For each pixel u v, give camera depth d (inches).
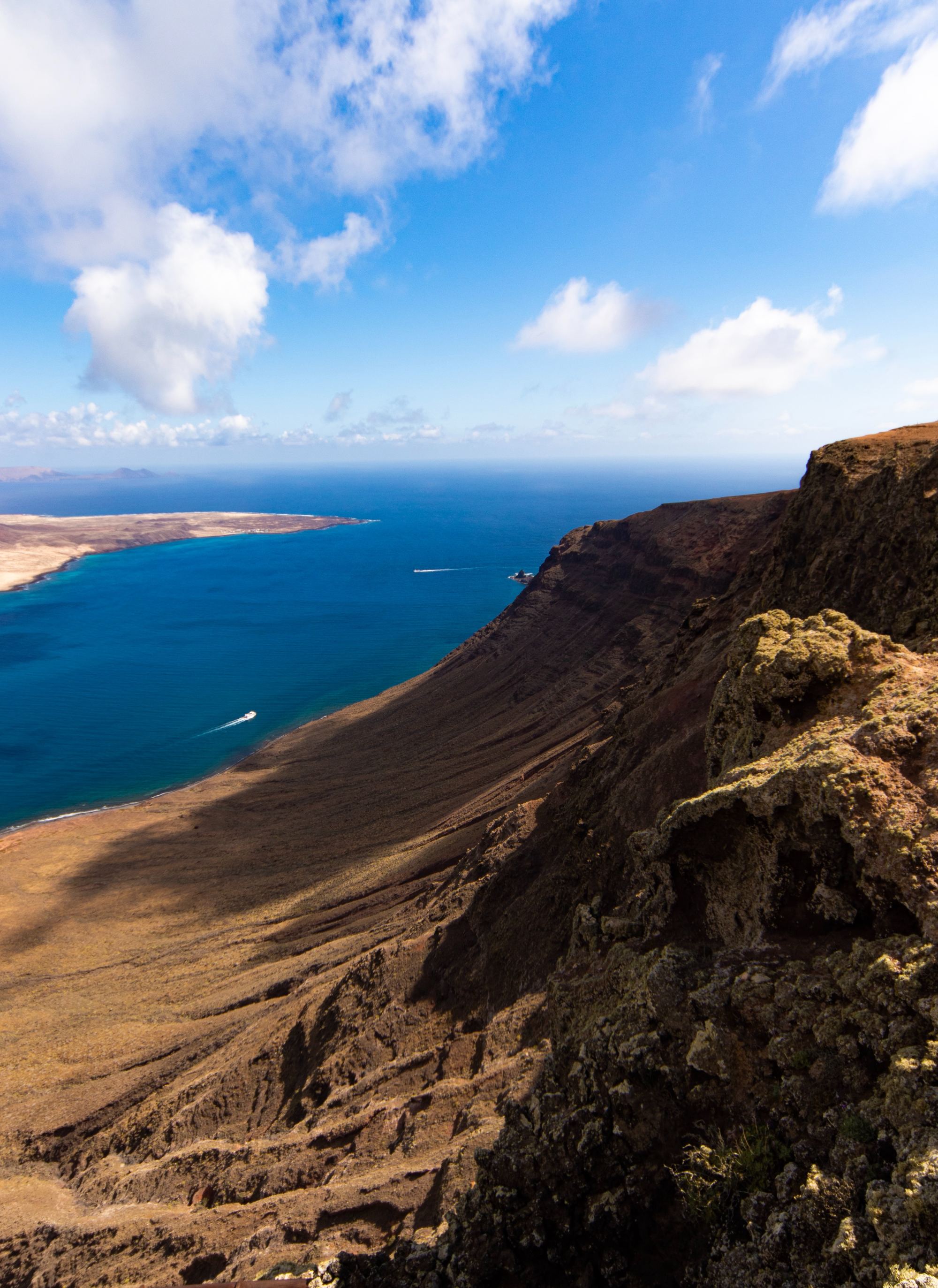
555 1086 508.4
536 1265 407.8
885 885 400.8
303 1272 536.4
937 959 347.6
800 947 432.8
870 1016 353.4
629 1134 411.5
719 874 536.7
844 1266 276.7
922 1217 261.9
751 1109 372.5
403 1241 499.8
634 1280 369.4
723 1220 345.4
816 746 491.5
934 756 436.8
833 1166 318.3
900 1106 309.4
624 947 597.3
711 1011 414.6
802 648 592.7
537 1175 437.1
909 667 545.6
